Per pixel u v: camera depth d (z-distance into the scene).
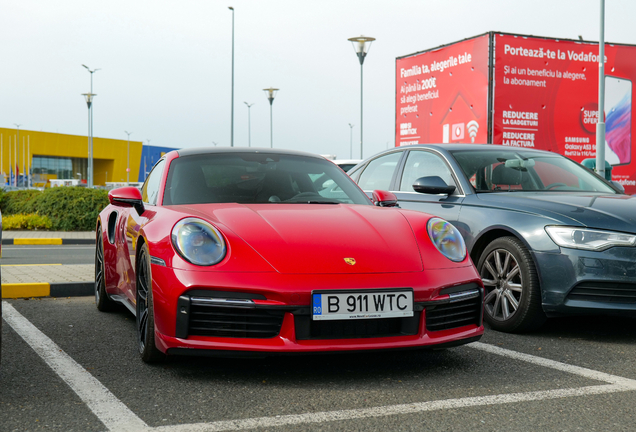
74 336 3.63
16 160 73.19
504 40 10.84
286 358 3.12
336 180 3.88
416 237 3.00
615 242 3.44
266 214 3.06
